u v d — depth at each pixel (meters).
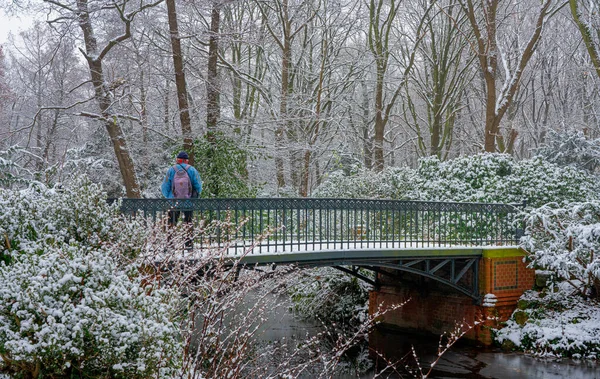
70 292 4.73
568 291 14.70
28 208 6.56
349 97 27.92
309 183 28.34
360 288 17.73
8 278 4.71
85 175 7.04
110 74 18.19
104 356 4.41
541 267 15.36
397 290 16.27
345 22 24.84
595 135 29.56
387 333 15.91
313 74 24.62
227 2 17.31
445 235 14.14
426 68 29.05
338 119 25.44
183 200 9.49
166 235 6.47
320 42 25.81
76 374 4.54
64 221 6.59
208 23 20.28
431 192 19.09
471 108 36.84
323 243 12.41
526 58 22.28
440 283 15.48
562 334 13.30
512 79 22.38
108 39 17.22
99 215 6.62
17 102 25.17
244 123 18.61
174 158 17.73
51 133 20.75
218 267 6.22
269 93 21.88
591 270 13.57
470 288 14.70
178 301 5.38
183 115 17.14
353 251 11.83
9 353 4.58
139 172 21.00
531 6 27.48
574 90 31.48
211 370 5.45
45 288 4.52
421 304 15.77
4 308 4.60
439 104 27.03
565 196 17.69
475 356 13.30
